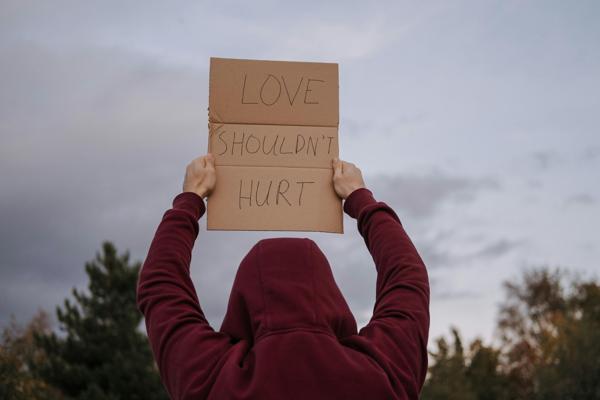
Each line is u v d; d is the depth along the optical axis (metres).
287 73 2.78
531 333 41.19
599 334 26.14
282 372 1.85
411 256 2.27
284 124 2.72
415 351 2.02
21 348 16.69
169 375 2.00
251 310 2.01
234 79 2.75
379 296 2.21
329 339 1.92
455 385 31.48
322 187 2.64
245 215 2.59
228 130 2.69
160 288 2.15
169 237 2.29
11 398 15.28
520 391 34.53
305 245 2.12
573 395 24.86
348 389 1.85
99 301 27.11
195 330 2.02
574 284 40.84
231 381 1.85
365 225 2.43
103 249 27.83
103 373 25.14
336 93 2.78
